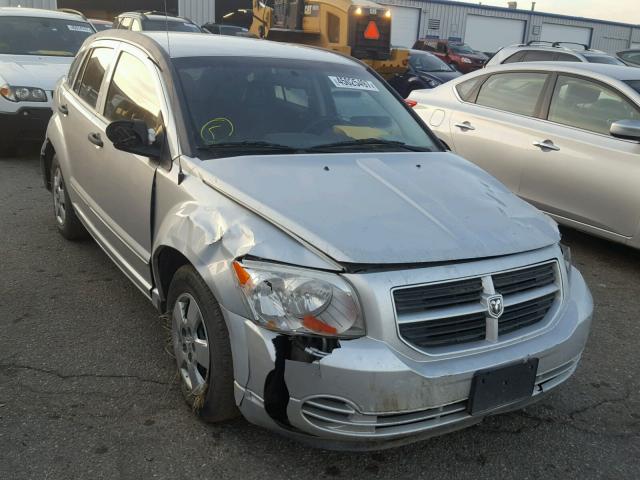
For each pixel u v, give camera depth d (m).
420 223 2.77
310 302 2.43
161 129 3.43
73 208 5.08
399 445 2.54
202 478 2.67
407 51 14.64
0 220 5.93
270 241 2.60
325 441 2.53
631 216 5.20
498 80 6.53
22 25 9.41
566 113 5.83
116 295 4.40
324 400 2.44
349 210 2.79
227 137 3.39
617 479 2.80
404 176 3.28
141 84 3.82
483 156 6.29
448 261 2.58
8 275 4.67
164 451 2.82
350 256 2.48
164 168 3.32
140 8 23.73
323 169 3.22
